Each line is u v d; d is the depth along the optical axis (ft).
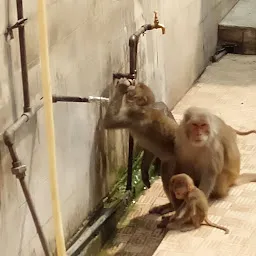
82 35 15.24
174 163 16.21
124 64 16.90
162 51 18.67
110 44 16.25
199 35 21.26
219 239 14.89
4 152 13.43
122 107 15.76
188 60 20.59
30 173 14.06
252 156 17.75
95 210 16.21
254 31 22.52
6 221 13.62
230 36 22.82
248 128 18.81
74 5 14.89
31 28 13.75
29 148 13.97
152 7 17.92
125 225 16.53
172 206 16.63
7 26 13.23
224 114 19.51
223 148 15.80
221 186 15.98
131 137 16.60
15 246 13.91
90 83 15.64
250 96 20.36
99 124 16.15
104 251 16.03
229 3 23.75
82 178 15.66
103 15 15.89
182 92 20.39
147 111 15.97
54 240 14.93
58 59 14.55
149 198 17.20
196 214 15.14
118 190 17.03
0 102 13.23
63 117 14.84
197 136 15.28
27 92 13.52
